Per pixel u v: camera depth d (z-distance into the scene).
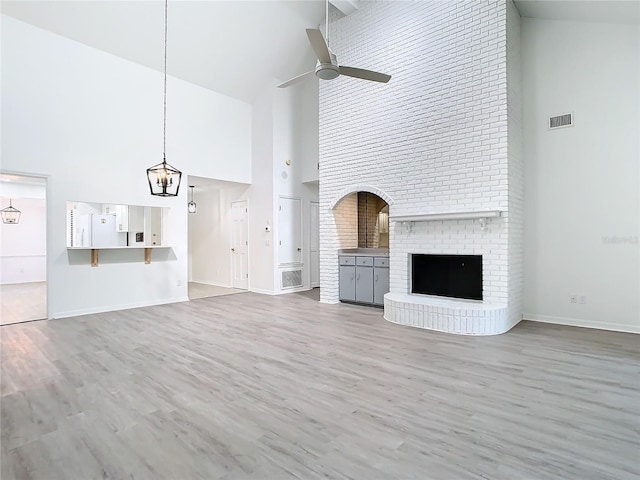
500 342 3.93
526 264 4.99
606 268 4.46
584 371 3.07
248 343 3.94
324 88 6.31
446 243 4.86
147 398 2.60
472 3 4.61
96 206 5.59
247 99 7.59
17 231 9.41
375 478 1.73
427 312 4.54
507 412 2.37
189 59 6.17
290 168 7.71
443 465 1.82
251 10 5.75
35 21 4.86
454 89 4.78
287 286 7.66
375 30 5.59
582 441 2.03
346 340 4.04
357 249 6.54
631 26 4.26
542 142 4.86
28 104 4.86
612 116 4.40
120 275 5.89
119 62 5.73
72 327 4.66
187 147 6.65
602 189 4.47
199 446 2.00
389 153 5.45
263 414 2.36
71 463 1.85
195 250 9.55
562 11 4.40
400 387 2.77
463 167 4.70
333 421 2.27
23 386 2.80
